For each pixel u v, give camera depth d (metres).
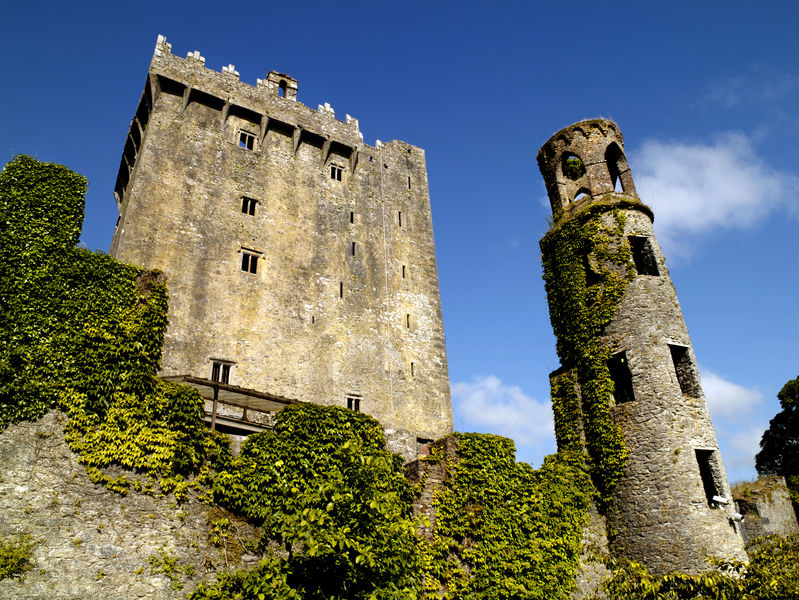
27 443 16.47
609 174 33.94
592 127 34.47
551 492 25.14
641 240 30.88
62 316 18.83
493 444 24.50
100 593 15.66
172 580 16.64
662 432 25.52
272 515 18.66
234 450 19.89
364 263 36.97
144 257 29.12
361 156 40.38
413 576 20.08
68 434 17.05
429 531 21.78
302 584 16.19
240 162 34.59
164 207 30.73
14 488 15.84
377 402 33.53
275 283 32.81
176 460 17.94
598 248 30.30
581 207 32.22
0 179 20.64
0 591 14.60
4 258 19.05
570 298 30.44
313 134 38.03
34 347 17.84
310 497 18.11
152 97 32.91
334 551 15.77
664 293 28.61
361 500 17.67
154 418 18.31
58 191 21.12
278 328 31.83
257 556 18.06
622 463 26.22
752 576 15.36
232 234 32.38
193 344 28.81
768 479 34.41
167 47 34.19
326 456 20.45
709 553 23.08
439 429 35.12
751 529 32.22
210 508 18.03
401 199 41.09
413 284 38.56
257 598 16.27
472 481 23.30
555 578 23.08
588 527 25.73
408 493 21.80
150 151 31.50
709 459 25.92
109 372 18.31
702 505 24.06
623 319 28.30
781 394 49.12
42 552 15.45
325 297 34.38
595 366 28.42
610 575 24.72
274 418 20.73
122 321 19.64
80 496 16.48
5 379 16.91
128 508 16.92
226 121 35.12
